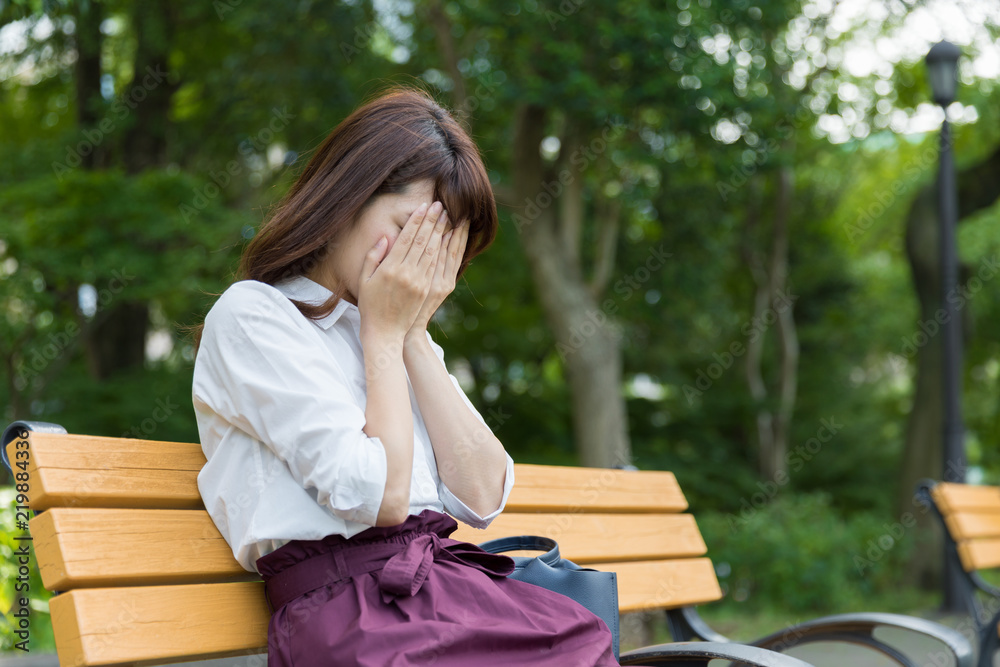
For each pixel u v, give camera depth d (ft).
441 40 28.66
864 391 53.21
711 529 30.50
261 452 4.60
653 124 28.66
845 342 53.52
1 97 36.86
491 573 4.85
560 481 7.26
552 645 4.48
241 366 4.55
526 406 42.52
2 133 37.78
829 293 52.29
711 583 8.06
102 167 35.60
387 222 5.01
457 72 28.63
